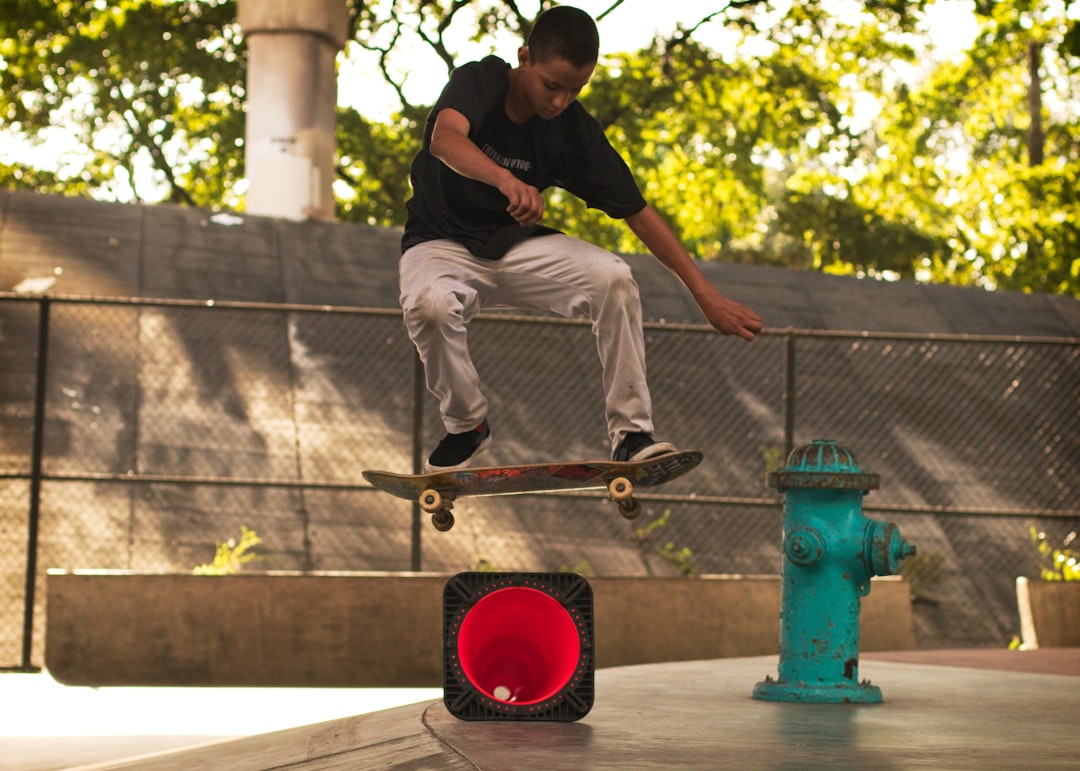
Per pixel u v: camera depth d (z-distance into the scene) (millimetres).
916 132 34000
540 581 3709
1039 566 13531
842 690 4766
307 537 12297
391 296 15945
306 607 9086
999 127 35469
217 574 9102
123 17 25484
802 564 4859
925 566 12961
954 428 15250
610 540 12938
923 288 18844
